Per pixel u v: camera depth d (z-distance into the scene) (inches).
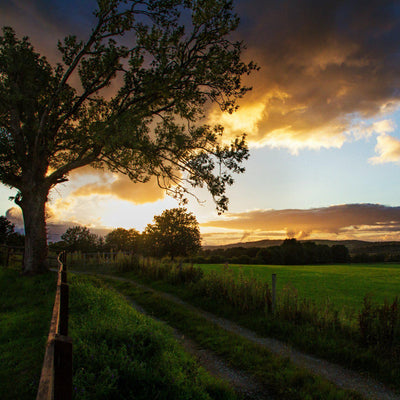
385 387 241.3
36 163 670.5
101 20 605.0
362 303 545.3
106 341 230.5
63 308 199.8
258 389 229.6
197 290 597.9
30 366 211.6
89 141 623.8
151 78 582.9
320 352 309.7
